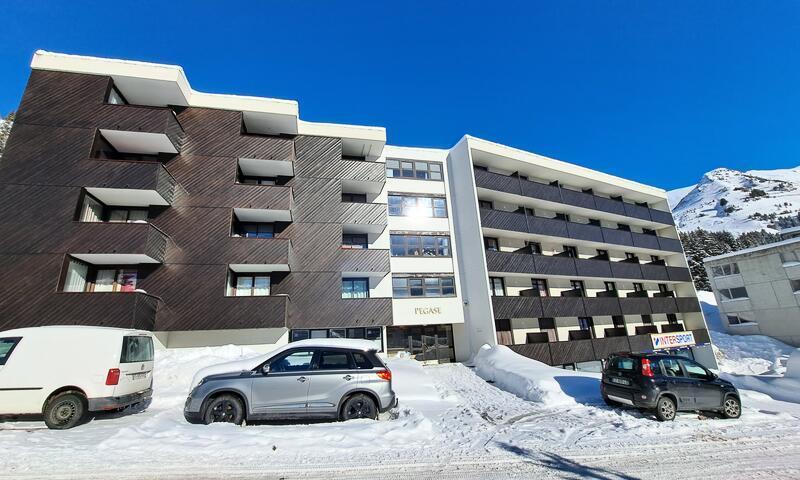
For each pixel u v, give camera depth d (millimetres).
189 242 15375
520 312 19797
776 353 29203
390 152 22266
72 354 7473
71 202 13492
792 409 9930
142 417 8320
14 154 13469
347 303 17203
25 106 14102
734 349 31141
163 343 14547
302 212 18125
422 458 5418
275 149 17578
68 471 4688
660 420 8336
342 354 7664
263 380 7105
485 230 21406
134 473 4664
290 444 5684
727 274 35375
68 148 14008
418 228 21188
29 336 7484
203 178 16344
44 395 7098
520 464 5254
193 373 11789
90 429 7027
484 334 18875
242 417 6941
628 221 29766
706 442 6496
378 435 6211
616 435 6867
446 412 8914
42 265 12672
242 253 15766
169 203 15383
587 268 23875
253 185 16688
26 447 5410
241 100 17812
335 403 7113
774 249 32062
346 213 18625
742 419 8508
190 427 6336
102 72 15180
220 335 15500
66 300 12477
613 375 9578
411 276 20172
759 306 32656
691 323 28844
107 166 14125
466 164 21688
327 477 4688
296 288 16875
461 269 21172
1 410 6957
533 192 23641
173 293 14648
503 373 13398
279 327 15406
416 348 19781
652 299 26375
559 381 11688
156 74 15633
